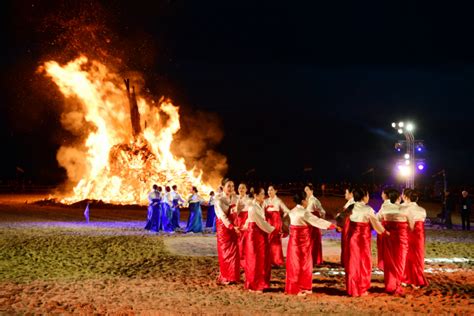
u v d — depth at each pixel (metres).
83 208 35.81
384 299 10.72
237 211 12.86
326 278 12.87
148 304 9.95
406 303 10.35
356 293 10.94
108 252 16.53
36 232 21.52
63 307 9.70
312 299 10.65
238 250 12.22
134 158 39.88
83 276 12.83
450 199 26.16
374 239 20.45
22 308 9.59
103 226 24.67
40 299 10.30
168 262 14.85
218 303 10.13
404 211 11.48
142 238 19.92
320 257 14.66
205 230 23.34
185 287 11.63
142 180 39.53
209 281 12.39
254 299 10.56
